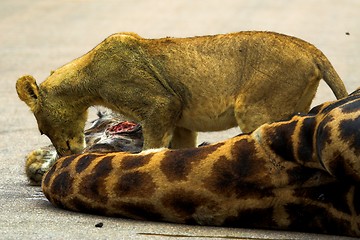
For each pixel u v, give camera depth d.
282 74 12.84
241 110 12.94
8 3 41.00
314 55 12.93
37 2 41.53
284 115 12.91
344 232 10.16
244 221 10.44
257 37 13.05
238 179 10.30
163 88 13.29
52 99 13.84
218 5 40.72
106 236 10.28
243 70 12.98
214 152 10.45
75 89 13.75
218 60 13.12
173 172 10.53
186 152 10.59
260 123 12.88
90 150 13.59
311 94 13.07
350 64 25.88
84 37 31.83
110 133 13.97
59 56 27.95
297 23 34.84
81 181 11.09
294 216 10.29
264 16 36.78
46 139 17.62
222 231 10.43
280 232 10.38
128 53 13.41
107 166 10.96
